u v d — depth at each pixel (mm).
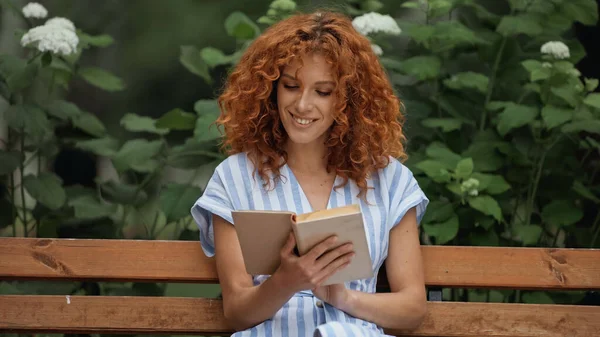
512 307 4086
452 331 4070
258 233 3311
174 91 10867
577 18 5387
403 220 3973
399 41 7250
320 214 3225
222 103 4219
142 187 5305
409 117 5301
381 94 3885
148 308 4078
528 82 5496
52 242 4121
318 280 3334
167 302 4078
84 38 5566
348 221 3199
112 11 10484
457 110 5367
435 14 5488
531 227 4984
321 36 3707
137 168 5195
